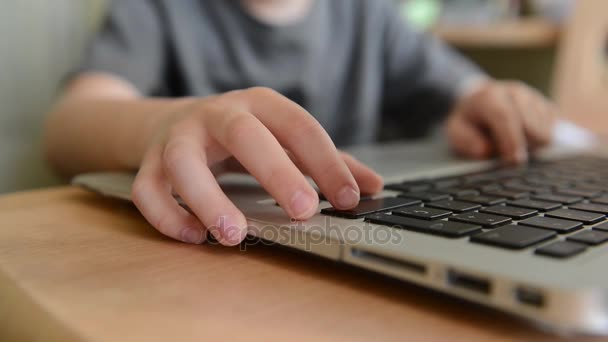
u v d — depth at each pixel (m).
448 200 0.35
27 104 1.05
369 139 1.10
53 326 0.23
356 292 0.26
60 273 0.28
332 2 1.11
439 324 0.24
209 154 0.34
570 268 0.24
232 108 0.34
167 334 0.23
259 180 0.31
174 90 0.99
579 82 1.12
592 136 1.02
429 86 1.11
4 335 0.25
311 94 1.01
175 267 0.29
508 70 1.40
